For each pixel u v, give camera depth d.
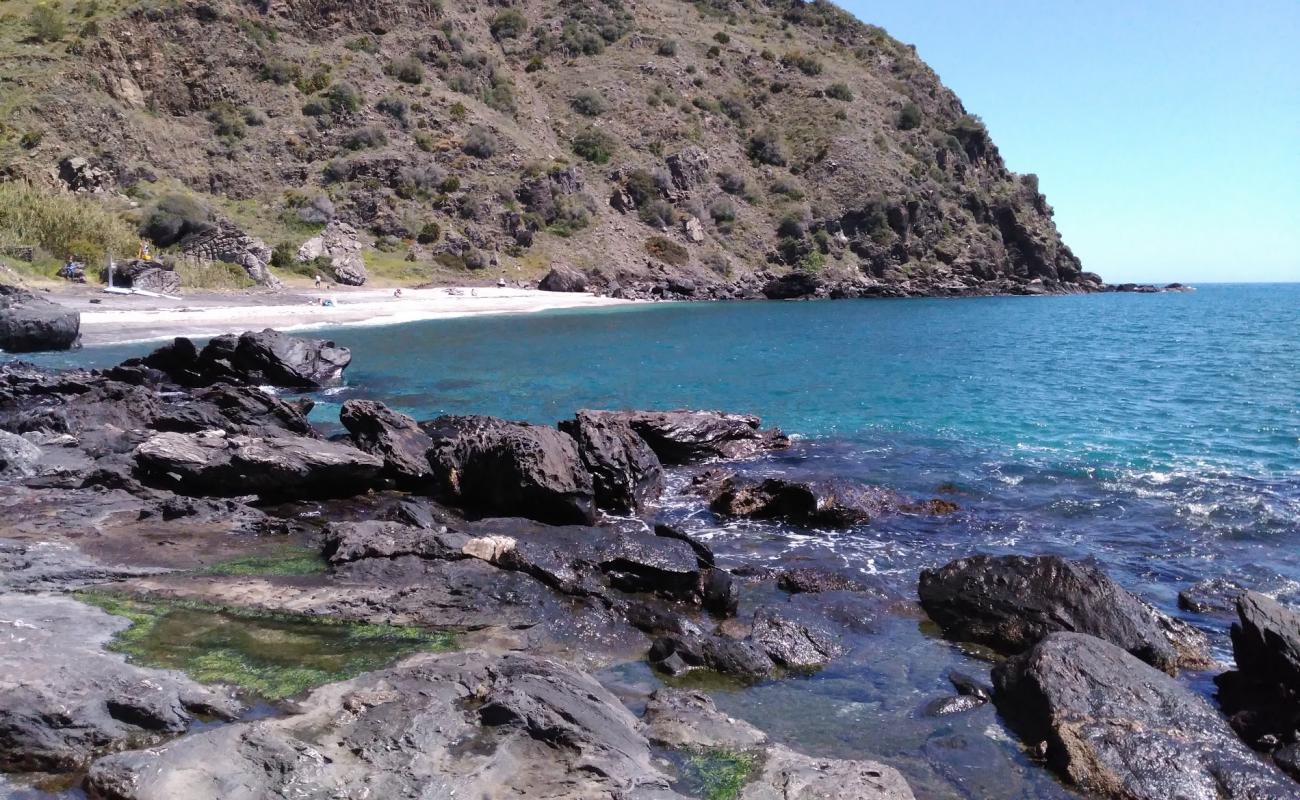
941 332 49.47
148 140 64.25
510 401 24.30
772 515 13.77
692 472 16.69
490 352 35.34
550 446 13.52
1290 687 7.42
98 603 8.68
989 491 15.16
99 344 31.27
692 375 30.06
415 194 74.25
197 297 46.50
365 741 6.05
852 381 29.16
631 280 76.75
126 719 6.24
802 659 8.53
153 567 9.92
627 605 9.45
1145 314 70.94
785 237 92.88
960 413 23.17
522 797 5.63
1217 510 13.76
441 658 7.64
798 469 16.88
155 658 7.49
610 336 43.28
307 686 7.12
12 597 8.48
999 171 121.25
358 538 10.55
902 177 101.06
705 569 10.40
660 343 40.59
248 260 53.94
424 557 10.34
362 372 29.25
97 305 39.28
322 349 26.92
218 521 11.91
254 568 10.13
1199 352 39.09
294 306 47.56
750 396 25.86
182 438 14.01
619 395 25.66
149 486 13.31
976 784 6.47
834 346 40.84
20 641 7.25
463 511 13.52
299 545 11.21
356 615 8.80
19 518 11.34
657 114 99.12
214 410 17.34
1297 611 9.72
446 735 6.22
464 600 9.27
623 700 7.52
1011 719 7.42
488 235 75.06
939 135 114.62
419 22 92.94
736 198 96.19
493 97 90.94
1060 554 11.95
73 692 6.37
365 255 66.94
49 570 9.41
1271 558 11.75
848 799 5.88
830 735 7.14
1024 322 58.94
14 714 6.01
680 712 7.10
